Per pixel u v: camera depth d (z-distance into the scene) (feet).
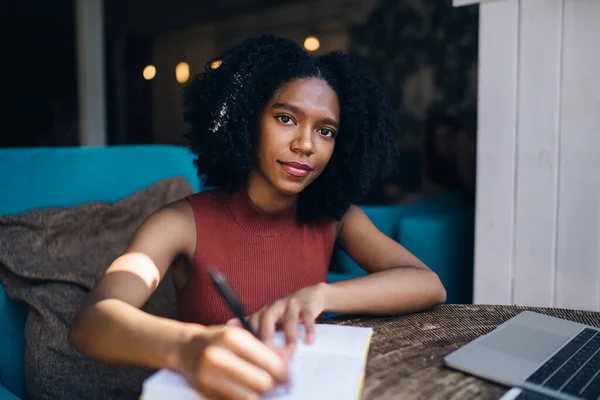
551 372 2.44
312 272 4.02
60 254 4.54
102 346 2.57
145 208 5.25
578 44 5.58
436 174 9.95
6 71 13.66
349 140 3.96
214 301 3.69
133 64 13.88
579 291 5.78
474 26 9.75
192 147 4.14
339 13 11.57
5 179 4.76
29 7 13.48
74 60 13.71
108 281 3.04
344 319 3.30
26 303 4.22
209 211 3.82
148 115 13.91
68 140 13.88
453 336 3.01
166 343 2.40
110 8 13.60
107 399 4.04
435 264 6.98
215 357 2.14
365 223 4.33
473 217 7.38
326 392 2.19
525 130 5.95
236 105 3.60
